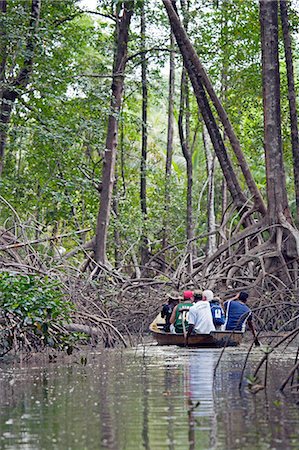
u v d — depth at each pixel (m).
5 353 12.74
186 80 30.89
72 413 6.36
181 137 31.47
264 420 5.85
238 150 22.56
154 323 17.31
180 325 15.94
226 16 28.33
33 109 21.78
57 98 21.33
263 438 5.18
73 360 12.37
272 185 20.75
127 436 5.32
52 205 26.03
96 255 22.72
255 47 28.48
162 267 24.19
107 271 20.66
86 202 27.31
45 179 25.20
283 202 20.64
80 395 7.54
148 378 9.16
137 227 30.06
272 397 7.08
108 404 6.86
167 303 18.67
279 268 19.83
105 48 26.73
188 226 31.47
